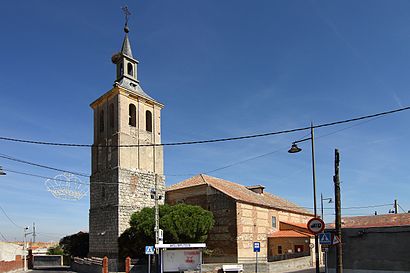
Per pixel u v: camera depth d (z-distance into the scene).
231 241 42.78
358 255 22.78
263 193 61.06
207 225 41.03
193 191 47.97
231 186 52.69
